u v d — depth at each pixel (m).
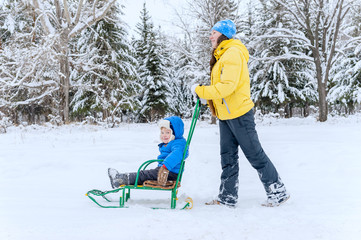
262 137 10.05
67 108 16.88
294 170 5.02
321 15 21.22
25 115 25.75
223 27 3.33
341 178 4.22
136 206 3.00
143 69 33.03
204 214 2.74
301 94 25.98
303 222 2.41
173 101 35.75
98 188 4.00
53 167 5.32
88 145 7.73
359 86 25.14
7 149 7.08
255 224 2.39
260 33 25.20
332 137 9.30
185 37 22.55
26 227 2.26
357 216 2.51
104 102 18.44
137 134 10.65
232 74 3.09
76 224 2.34
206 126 18.53
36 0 15.55
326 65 19.67
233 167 3.32
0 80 14.26
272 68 25.84
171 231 2.17
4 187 3.94
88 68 17.73
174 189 3.10
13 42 16.33
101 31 21.00
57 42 15.16
